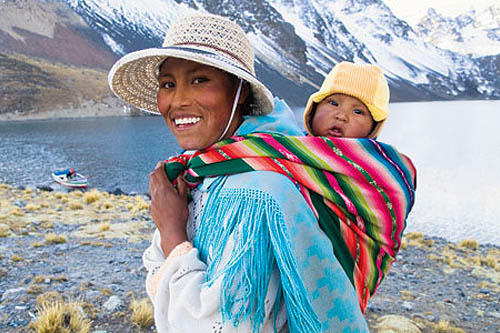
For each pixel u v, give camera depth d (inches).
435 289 363.3
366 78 81.4
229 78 60.9
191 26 60.4
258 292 48.9
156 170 63.8
